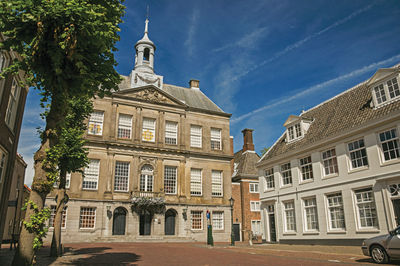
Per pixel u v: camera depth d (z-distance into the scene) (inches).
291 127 984.9
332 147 794.8
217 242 1288.1
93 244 981.2
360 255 562.6
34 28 331.6
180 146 1424.7
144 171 1334.9
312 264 454.9
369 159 690.2
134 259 508.7
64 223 1155.9
